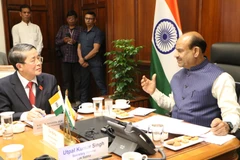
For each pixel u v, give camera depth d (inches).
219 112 71.2
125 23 154.6
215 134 56.6
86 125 59.9
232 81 70.2
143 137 47.9
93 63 175.2
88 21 173.2
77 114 71.9
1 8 182.5
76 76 192.5
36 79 78.2
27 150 51.8
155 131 53.0
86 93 187.6
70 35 187.0
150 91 79.7
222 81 69.1
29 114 66.6
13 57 73.2
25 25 183.2
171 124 63.2
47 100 77.8
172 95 82.7
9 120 59.5
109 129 54.6
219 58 88.4
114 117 70.5
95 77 176.9
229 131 58.8
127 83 133.2
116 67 133.9
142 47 135.5
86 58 173.9
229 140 54.2
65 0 207.2
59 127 61.3
